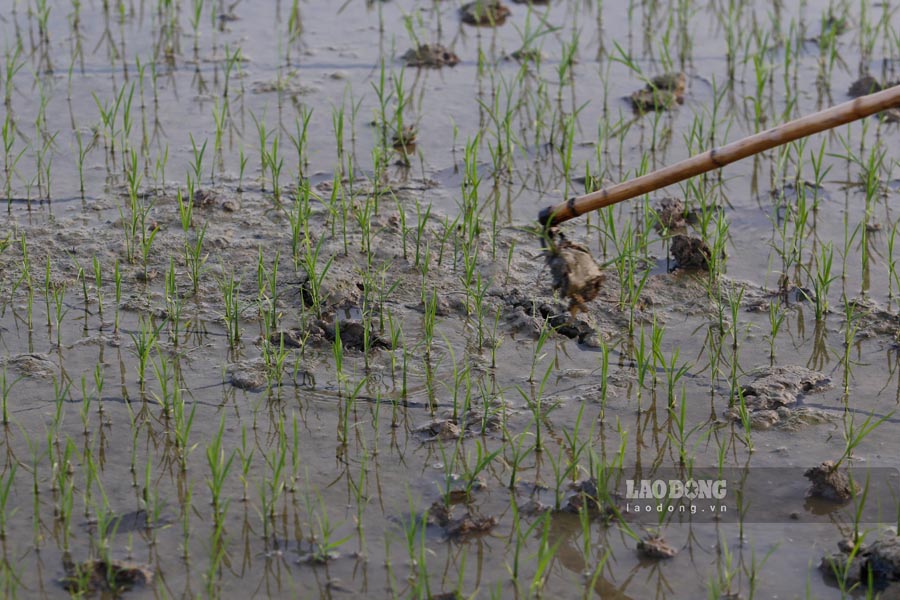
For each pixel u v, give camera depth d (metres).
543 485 20.36
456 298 26.12
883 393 22.95
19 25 40.31
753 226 29.27
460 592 17.59
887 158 32.34
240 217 29.20
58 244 27.72
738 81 37.19
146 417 21.94
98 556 18.39
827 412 22.36
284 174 31.48
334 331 24.64
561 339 24.80
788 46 35.84
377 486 20.27
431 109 35.44
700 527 19.44
